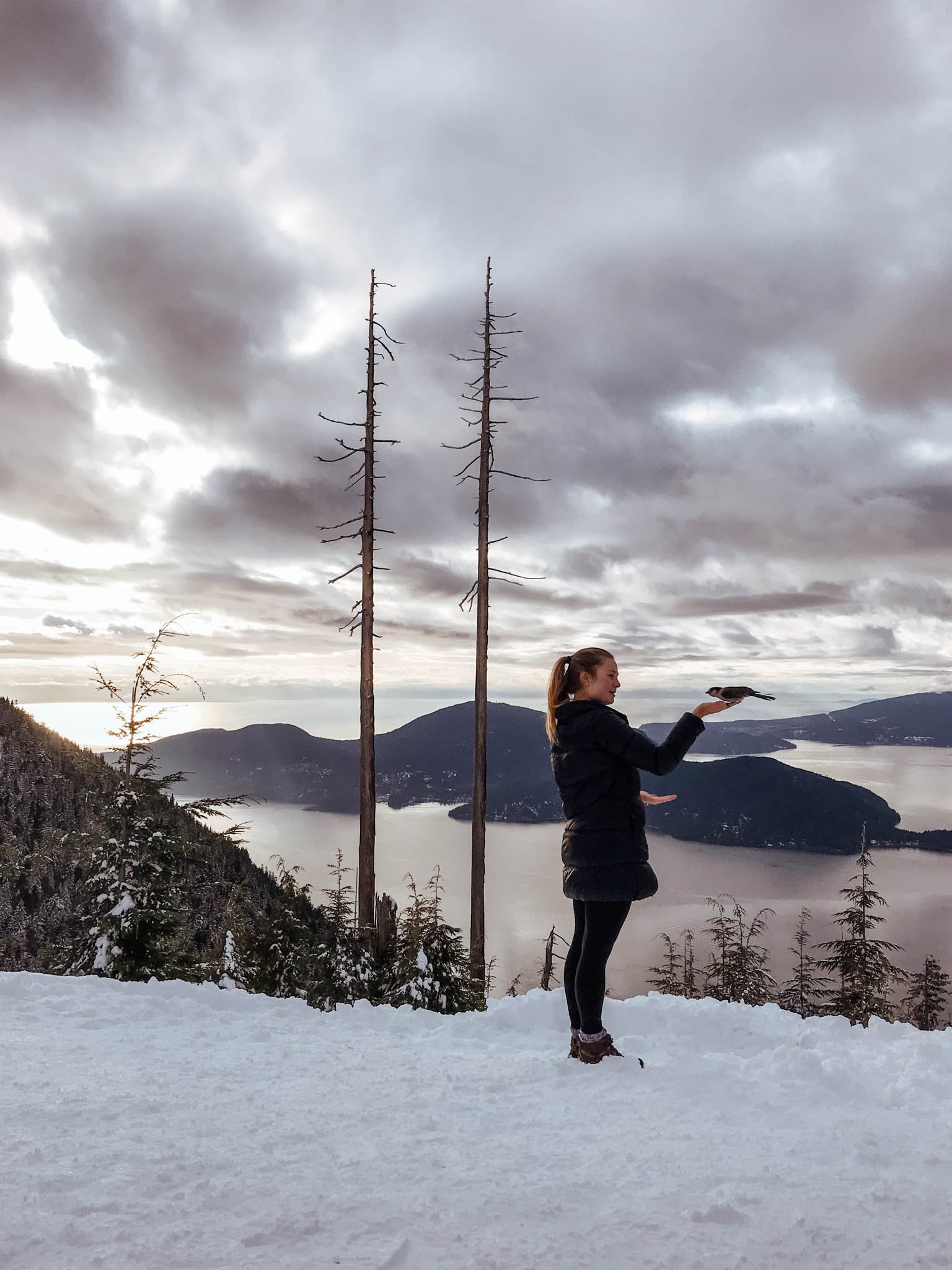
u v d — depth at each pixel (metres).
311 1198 2.12
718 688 3.71
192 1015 4.50
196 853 12.01
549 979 17.31
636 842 3.77
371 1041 4.14
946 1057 3.67
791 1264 1.83
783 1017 4.60
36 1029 4.06
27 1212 1.98
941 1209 2.12
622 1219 2.06
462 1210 2.08
